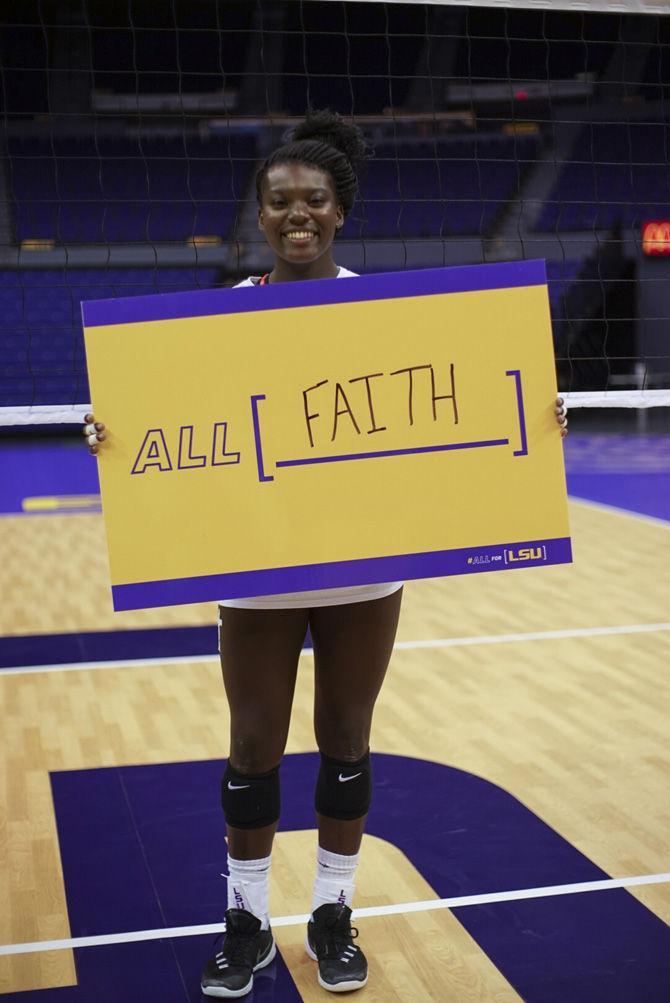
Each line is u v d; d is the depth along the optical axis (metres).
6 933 2.22
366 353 1.97
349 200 2.07
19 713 3.53
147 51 15.02
